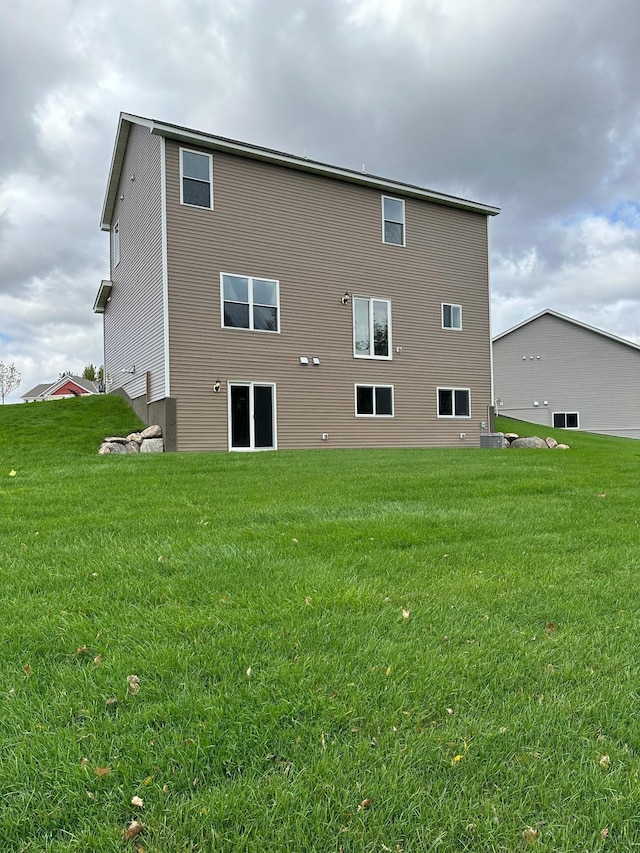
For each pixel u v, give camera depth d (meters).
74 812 1.39
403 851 1.29
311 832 1.33
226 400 12.47
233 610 2.62
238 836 1.32
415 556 3.61
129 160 14.59
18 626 2.42
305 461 9.21
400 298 15.12
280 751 1.62
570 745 1.67
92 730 1.70
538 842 1.32
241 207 12.82
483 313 16.61
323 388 13.84
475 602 2.80
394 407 14.95
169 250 11.92
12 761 1.56
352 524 4.45
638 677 2.07
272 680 1.98
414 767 1.55
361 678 2.01
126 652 2.20
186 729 1.70
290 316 13.41
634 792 1.47
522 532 4.35
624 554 3.74
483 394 16.53
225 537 4.00
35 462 8.90
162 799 1.43
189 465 8.41
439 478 7.23
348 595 2.81
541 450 12.66
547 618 2.64
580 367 25.56
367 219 14.62
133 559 3.42
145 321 13.32
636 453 12.91
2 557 3.49
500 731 1.71
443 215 15.94
